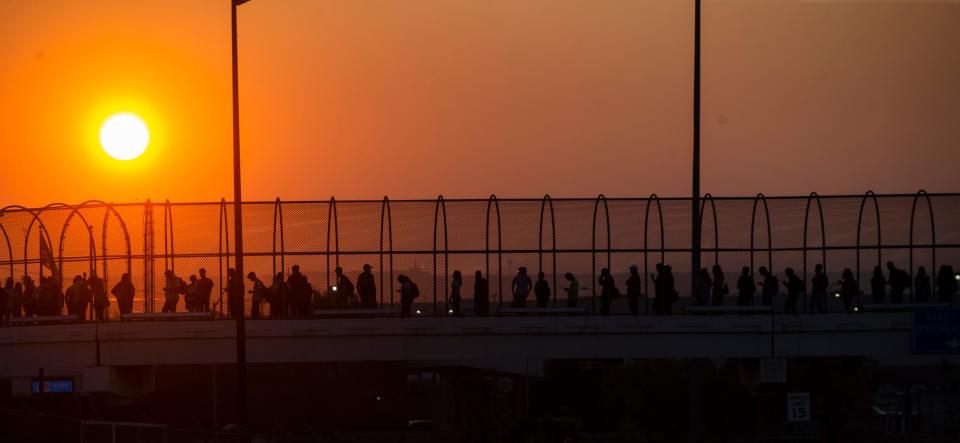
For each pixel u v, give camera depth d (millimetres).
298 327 142625
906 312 143375
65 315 145625
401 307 143375
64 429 92188
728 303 147250
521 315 144250
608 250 145375
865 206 145500
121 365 143500
